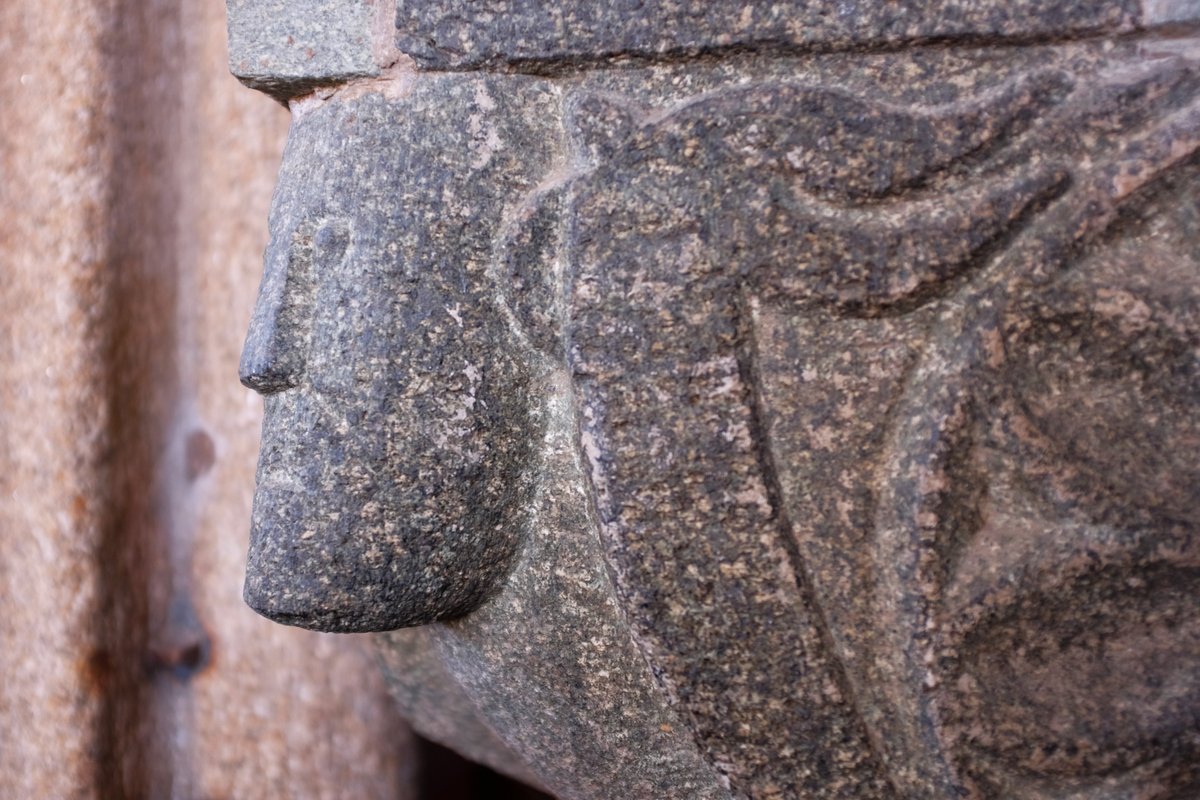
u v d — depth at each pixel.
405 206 1.33
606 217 1.30
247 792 1.66
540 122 1.33
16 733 1.65
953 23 1.28
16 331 1.64
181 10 1.67
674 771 1.35
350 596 1.32
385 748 1.67
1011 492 1.27
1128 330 1.26
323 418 1.33
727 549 1.29
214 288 1.66
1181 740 1.26
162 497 1.69
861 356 1.28
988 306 1.27
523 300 1.32
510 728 1.40
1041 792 1.27
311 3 1.35
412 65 1.33
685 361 1.29
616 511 1.30
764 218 1.28
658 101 1.31
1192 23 1.27
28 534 1.64
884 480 1.28
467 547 1.34
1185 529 1.25
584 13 1.31
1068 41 1.28
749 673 1.29
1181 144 1.26
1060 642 1.27
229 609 1.67
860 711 1.29
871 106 1.28
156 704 1.69
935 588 1.27
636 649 1.33
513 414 1.33
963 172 1.28
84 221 1.62
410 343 1.32
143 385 1.67
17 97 1.64
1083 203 1.27
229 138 1.64
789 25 1.29
